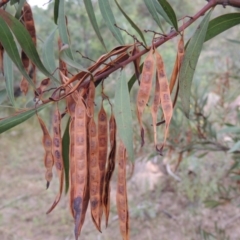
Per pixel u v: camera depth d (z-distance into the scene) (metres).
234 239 1.01
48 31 1.15
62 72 0.26
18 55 0.24
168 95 0.23
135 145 0.67
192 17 0.25
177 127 0.62
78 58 1.13
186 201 1.19
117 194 0.23
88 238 1.09
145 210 1.18
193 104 0.65
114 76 1.10
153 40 0.24
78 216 0.21
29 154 1.59
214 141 0.65
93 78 0.23
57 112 0.23
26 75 0.25
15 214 1.21
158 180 1.27
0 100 0.29
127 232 0.23
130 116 0.23
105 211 0.25
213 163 1.10
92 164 0.23
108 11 0.27
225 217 1.10
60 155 0.23
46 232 1.14
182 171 1.17
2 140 1.70
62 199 1.28
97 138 0.23
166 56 1.04
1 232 1.14
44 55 0.29
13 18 0.23
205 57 1.14
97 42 1.19
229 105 0.78
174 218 1.14
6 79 0.28
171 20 0.25
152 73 0.22
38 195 1.30
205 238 0.74
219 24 0.27
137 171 1.31
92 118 0.23
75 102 0.23
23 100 0.95
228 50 1.06
